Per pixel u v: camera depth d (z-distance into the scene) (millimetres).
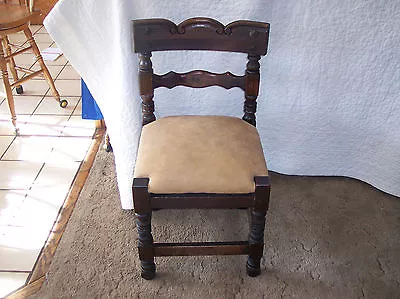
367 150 1744
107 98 1543
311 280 1405
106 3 1371
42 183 1830
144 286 1385
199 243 1329
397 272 1433
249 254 1351
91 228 1599
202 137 1311
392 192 1742
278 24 1486
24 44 3078
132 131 1503
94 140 2111
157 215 1654
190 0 1406
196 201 1200
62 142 2096
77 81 2641
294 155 1799
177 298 1347
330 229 1596
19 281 1404
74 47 1471
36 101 2432
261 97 1659
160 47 1293
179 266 1452
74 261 1469
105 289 1375
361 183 1820
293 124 1714
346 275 1424
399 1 1413
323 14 1454
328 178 1848
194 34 1273
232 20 1456
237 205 1216
